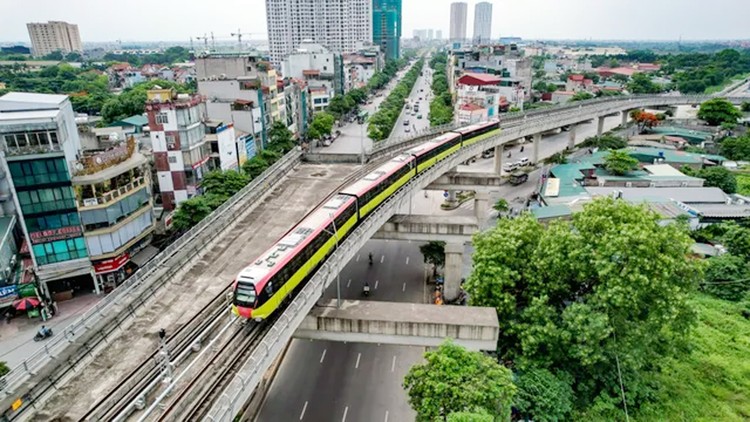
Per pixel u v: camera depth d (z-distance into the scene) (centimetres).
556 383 3394
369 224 4447
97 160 4956
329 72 16200
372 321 3525
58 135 4584
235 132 8406
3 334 4550
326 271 3453
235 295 3081
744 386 3903
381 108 14375
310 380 4184
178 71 19512
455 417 2481
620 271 3381
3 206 5688
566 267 3709
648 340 3394
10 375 2422
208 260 4034
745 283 5122
